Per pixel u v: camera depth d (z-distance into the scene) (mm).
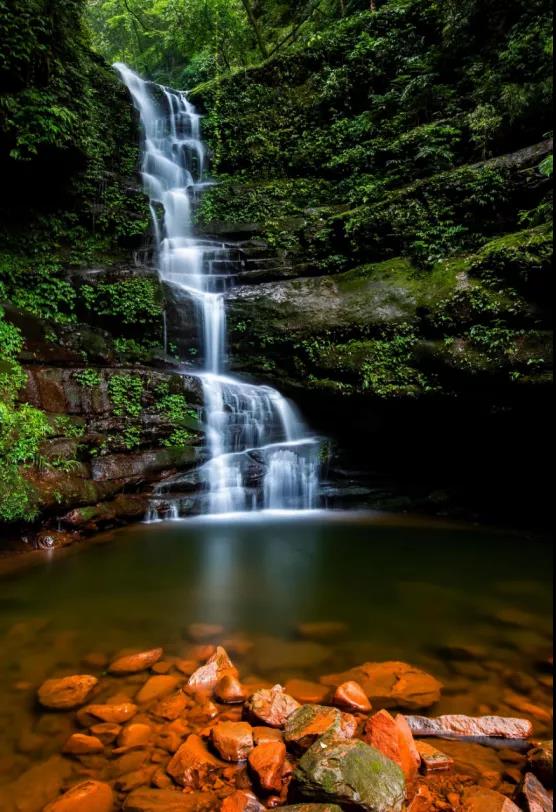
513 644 4027
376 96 14336
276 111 17375
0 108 9680
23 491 6926
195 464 9445
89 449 8398
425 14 14906
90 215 12711
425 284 9906
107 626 4430
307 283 11500
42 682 3451
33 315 9859
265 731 2764
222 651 3723
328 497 9484
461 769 2496
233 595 5207
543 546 7148
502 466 8930
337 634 4238
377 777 2207
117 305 10992
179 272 13141
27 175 11336
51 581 5664
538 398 7621
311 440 10250
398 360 9438
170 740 2766
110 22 24906
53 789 2408
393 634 4230
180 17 20984
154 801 2277
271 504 9422
